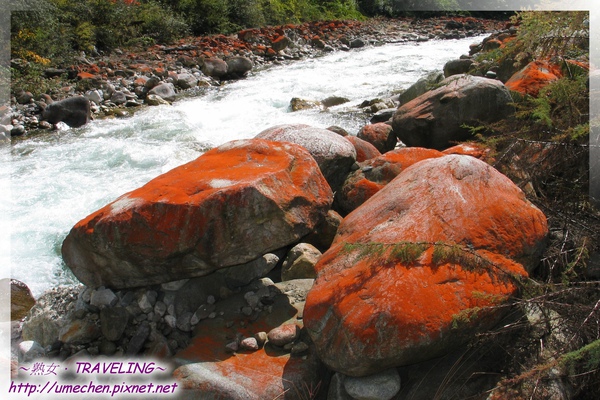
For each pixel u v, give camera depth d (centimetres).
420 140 574
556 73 542
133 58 1312
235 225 324
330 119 829
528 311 289
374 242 291
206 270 333
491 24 2141
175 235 321
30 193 621
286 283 366
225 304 351
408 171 353
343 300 276
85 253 343
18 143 799
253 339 312
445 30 2042
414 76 1136
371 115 838
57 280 472
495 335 273
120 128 855
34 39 1149
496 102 541
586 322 272
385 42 1769
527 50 418
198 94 1071
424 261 280
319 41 1647
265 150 381
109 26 1402
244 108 941
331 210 434
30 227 548
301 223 344
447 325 262
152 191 341
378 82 1091
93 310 349
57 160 724
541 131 402
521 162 397
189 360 305
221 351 311
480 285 278
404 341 258
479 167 332
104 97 1014
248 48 1490
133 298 348
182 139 789
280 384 283
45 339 351
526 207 323
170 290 348
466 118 547
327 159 459
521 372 271
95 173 677
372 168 460
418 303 264
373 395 269
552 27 395
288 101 968
